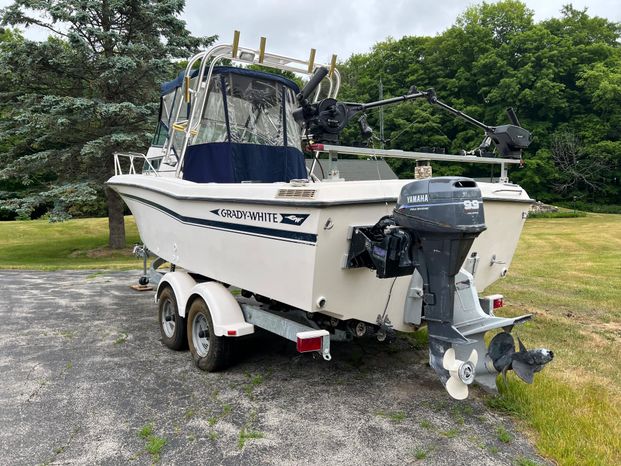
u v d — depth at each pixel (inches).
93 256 615.2
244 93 187.5
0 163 588.7
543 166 1307.8
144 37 581.9
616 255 480.7
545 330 200.7
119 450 114.0
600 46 1466.5
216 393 144.7
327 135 129.3
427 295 113.3
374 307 131.8
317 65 194.1
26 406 137.2
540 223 983.6
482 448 112.7
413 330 141.9
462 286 132.2
